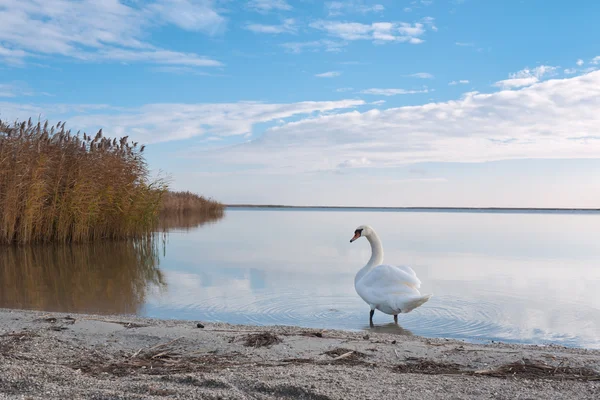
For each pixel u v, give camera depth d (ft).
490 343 26.58
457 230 129.18
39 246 70.33
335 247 80.74
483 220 207.51
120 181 78.74
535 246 84.07
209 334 24.45
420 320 32.86
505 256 69.10
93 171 75.46
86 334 24.59
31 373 17.38
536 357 20.85
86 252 66.85
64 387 15.98
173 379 17.08
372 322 32.35
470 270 55.42
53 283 45.14
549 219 230.89
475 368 19.58
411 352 21.85
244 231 117.70
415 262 62.39
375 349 22.16
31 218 69.26
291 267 56.70
